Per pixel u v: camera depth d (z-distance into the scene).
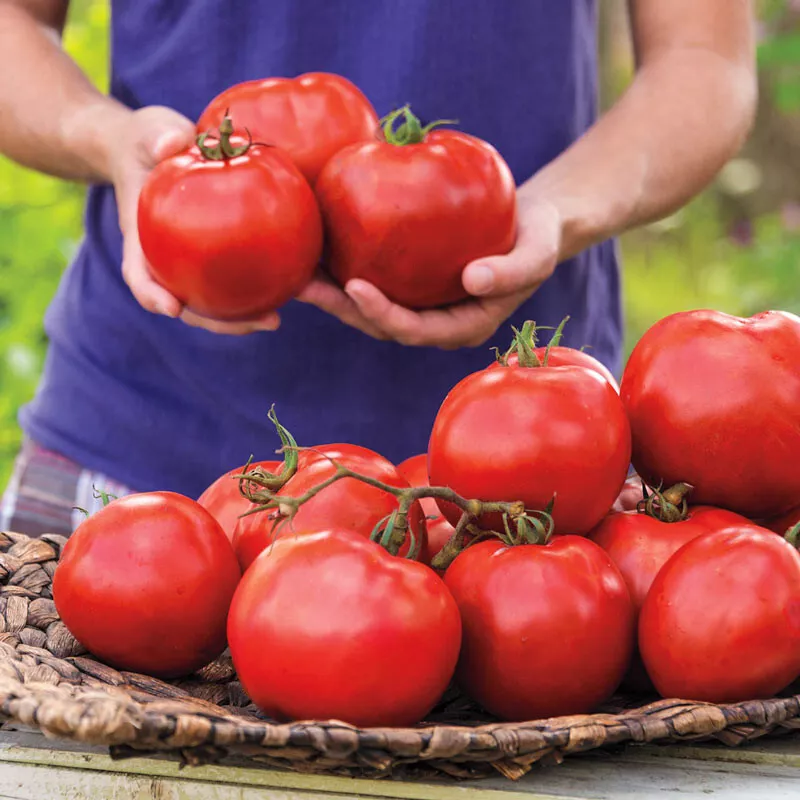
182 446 1.48
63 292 1.55
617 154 1.38
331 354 1.46
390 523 1.03
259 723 0.97
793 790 1.00
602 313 1.58
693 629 1.03
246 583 1.02
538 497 1.06
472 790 1.00
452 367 1.48
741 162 3.92
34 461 1.51
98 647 1.08
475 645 1.04
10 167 2.46
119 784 1.03
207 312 1.21
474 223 1.19
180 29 1.46
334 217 1.19
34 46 1.47
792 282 3.62
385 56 1.44
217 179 1.16
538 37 1.45
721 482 1.09
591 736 0.98
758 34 3.51
